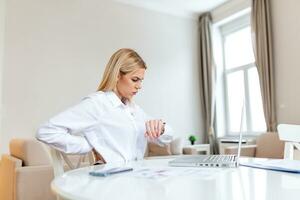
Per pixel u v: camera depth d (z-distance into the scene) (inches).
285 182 23.3
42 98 141.0
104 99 44.6
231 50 187.0
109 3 165.2
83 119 41.1
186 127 183.6
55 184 23.9
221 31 193.0
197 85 191.6
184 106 184.7
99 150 43.6
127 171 30.7
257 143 135.9
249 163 36.1
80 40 153.9
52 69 144.9
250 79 171.0
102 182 24.3
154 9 180.5
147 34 176.6
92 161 49.4
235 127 181.6
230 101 185.6
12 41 136.1
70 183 24.1
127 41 168.9
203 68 189.0
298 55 134.4
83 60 153.7
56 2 148.9
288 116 137.7
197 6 182.7
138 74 47.4
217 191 19.8
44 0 145.7
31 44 140.5
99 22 160.9
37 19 143.1
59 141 37.5
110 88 46.7
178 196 18.4
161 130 45.1
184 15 191.6
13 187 81.0
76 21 153.9
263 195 18.5
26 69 138.3
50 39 145.6
